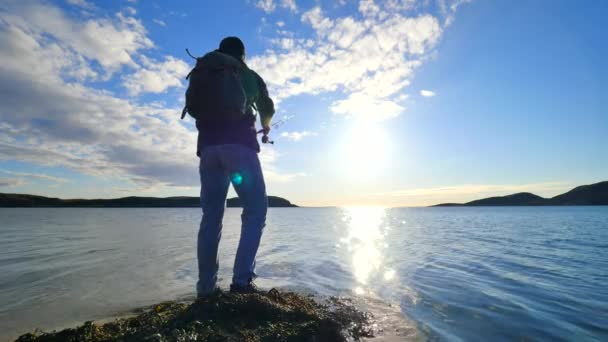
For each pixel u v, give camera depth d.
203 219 2.96
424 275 4.84
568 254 7.16
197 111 2.77
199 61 2.81
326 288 4.02
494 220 29.34
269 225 21.34
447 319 2.89
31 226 17.56
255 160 2.90
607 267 5.55
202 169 2.94
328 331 2.26
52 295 3.68
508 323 2.80
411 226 20.47
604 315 3.03
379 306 3.25
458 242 9.85
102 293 3.75
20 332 2.57
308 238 11.07
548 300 3.53
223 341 1.90
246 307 2.34
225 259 6.20
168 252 7.18
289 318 2.37
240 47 3.06
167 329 2.02
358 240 10.41
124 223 21.08
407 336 2.48
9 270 5.17
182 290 3.90
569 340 2.45
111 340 1.89
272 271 5.10
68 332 2.02
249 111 2.94
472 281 4.45
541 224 21.72
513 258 6.54
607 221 25.72
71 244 8.76
